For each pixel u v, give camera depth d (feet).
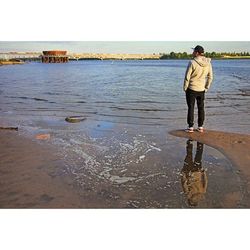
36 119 28.50
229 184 13.19
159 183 13.39
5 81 75.87
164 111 32.35
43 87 59.77
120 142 19.81
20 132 22.93
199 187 12.96
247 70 128.26
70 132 22.89
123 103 38.09
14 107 36.04
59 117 29.37
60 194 12.42
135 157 16.76
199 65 20.67
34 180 13.73
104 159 16.48
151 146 18.80
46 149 18.31
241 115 29.50
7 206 11.52
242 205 11.52
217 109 32.91
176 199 12.01
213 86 58.03
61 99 42.45
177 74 106.22
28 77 91.20
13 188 12.92
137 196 12.27
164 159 16.38
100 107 35.32
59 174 14.40
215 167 15.12
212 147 18.35
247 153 17.04
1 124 26.20
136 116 29.53
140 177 14.05
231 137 20.49
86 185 13.25
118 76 95.45
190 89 21.33
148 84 65.10
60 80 79.10
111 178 13.97
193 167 15.16
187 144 19.07
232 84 62.54
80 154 17.37
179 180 13.67
